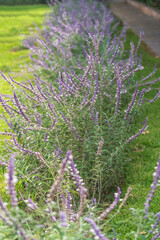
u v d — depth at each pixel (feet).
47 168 11.39
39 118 12.54
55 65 21.58
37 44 30.55
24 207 11.03
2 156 12.13
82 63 20.35
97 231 5.72
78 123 12.17
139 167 14.28
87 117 12.17
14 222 6.32
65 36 26.43
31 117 12.76
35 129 11.11
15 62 30.27
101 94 14.47
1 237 7.16
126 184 13.08
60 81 13.44
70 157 6.28
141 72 24.34
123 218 10.85
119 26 39.65
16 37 41.91
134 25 47.62
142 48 32.14
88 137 11.59
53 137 11.72
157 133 17.16
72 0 46.03
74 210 10.46
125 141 12.74
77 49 24.26
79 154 12.14
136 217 8.21
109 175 12.29
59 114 12.10
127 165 14.51
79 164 11.89
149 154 15.34
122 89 15.60
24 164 10.85
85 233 7.83
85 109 12.61
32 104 13.96
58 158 11.35
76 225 7.47
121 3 77.97
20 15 63.21
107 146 12.36
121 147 12.07
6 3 89.35
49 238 7.21
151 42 35.65
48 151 11.43
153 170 13.97
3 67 28.12
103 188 12.71
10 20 56.08
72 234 6.87
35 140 11.39
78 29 26.84
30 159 11.08
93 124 12.30
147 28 45.06
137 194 12.29
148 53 31.04
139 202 11.76
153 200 11.78
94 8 43.32
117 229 10.35
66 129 11.61
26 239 6.40
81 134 12.26
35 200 11.53
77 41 25.14
